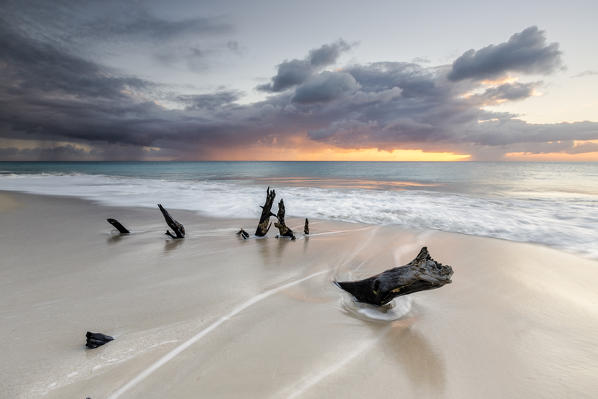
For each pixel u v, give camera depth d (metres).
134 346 3.10
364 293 4.16
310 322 3.66
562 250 7.25
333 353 3.03
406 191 21.41
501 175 46.25
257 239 8.18
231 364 2.82
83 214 12.01
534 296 4.54
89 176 40.28
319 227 9.87
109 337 3.18
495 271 5.70
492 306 4.19
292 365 2.82
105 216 11.61
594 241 8.14
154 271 5.52
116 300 4.25
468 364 2.90
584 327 3.64
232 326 3.54
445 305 4.20
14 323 3.57
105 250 6.97
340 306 4.11
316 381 2.61
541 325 3.68
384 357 2.98
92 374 2.66
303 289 4.70
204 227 9.83
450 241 8.05
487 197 17.75
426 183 30.39
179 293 4.51
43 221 10.55
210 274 5.37
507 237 8.60
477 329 3.56
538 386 2.62
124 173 56.16
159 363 2.82
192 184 28.09
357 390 2.51
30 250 6.93
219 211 12.87
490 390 2.55
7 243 7.57
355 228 9.71
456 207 13.91
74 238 8.16
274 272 5.50
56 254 6.62
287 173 59.56
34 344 3.12
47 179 32.59
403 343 3.23
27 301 4.20
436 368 2.83
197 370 2.73
